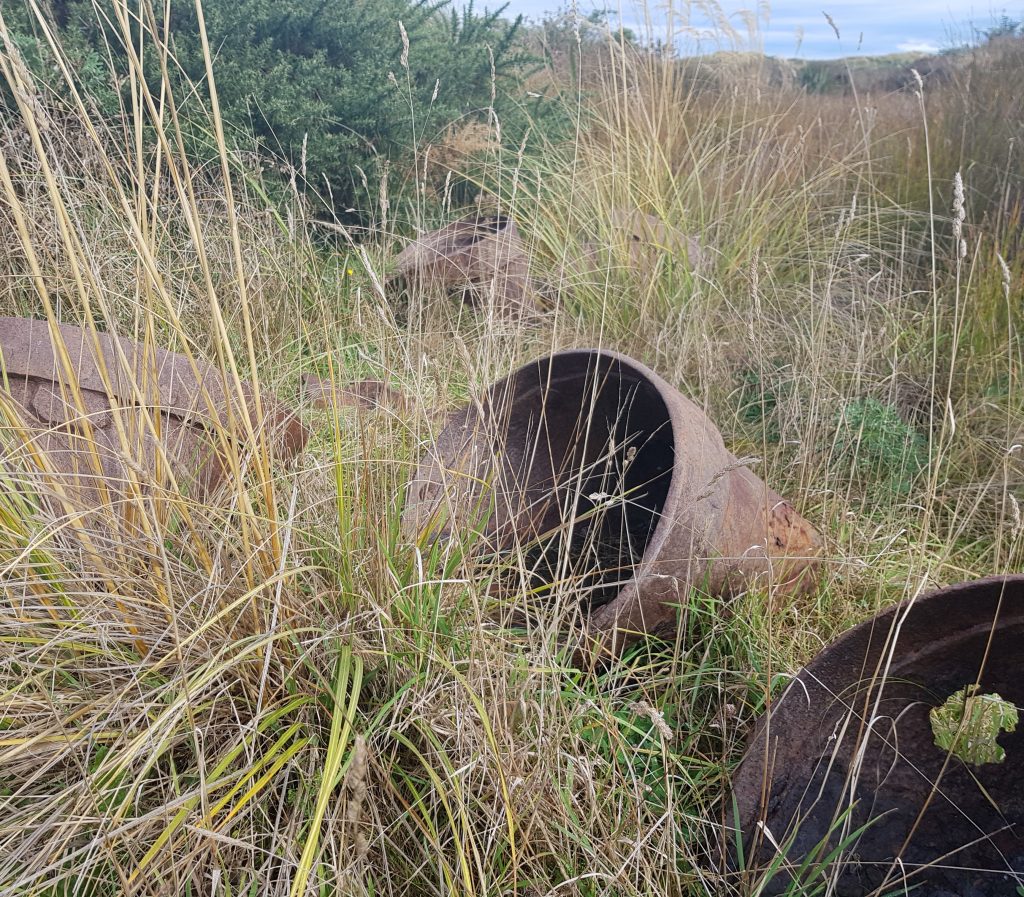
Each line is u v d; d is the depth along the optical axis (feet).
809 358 14.10
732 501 9.32
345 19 22.25
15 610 6.78
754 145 23.08
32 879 5.66
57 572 7.26
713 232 19.11
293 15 21.21
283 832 6.42
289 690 7.18
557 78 26.94
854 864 6.98
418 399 8.94
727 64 26.89
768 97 26.81
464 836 6.30
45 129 6.96
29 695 6.84
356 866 6.23
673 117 22.49
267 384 10.68
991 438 13.53
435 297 14.58
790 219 19.49
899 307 16.33
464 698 7.09
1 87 14.89
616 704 8.25
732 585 9.36
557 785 6.79
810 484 11.78
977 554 11.70
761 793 7.06
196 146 16.44
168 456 8.00
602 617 8.21
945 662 6.86
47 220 11.84
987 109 22.52
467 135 22.59
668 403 9.18
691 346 14.79
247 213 14.62
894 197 21.44
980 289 16.01
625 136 19.67
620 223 17.47
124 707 6.32
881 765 7.25
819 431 13.02
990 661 6.79
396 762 7.11
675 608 8.75
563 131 24.70
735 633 9.08
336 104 20.27
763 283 17.16
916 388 14.93
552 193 19.45
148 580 7.16
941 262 18.39
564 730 7.21
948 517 12.39
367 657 7.33
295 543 8.26
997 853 6.92
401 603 7.51
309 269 13.09
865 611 10.23
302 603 7.43
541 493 11.41
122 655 7.01
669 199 19.39
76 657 6.97
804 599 10.38
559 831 6.77
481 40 25.96
